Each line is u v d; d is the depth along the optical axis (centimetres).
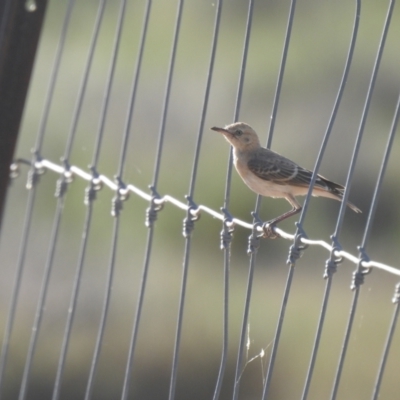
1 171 727
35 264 1641
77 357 1527
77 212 1628
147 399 1512
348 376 1366
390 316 1391
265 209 1558
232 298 1534
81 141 1647
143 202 1602
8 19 704
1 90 714
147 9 746
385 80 1580
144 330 1559
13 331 1556
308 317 1435
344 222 1570
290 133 1600
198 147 691
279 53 1638
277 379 1410
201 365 1512
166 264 1597
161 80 1661
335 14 1645
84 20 1730
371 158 1552
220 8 681
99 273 1612
